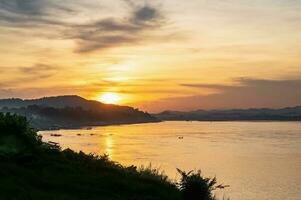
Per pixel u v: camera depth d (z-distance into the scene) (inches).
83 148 7490.2
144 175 581.9
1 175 474.3
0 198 401.1
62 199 424.2
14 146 564.4
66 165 565.6
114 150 7327.8
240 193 3941.9
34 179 482.0
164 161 5826.8
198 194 502.0
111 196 466.0
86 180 509.4
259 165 6200.8
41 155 590.6
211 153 7618.1
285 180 4847.4
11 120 600.1
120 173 578.9
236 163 6348.4
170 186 555.8
